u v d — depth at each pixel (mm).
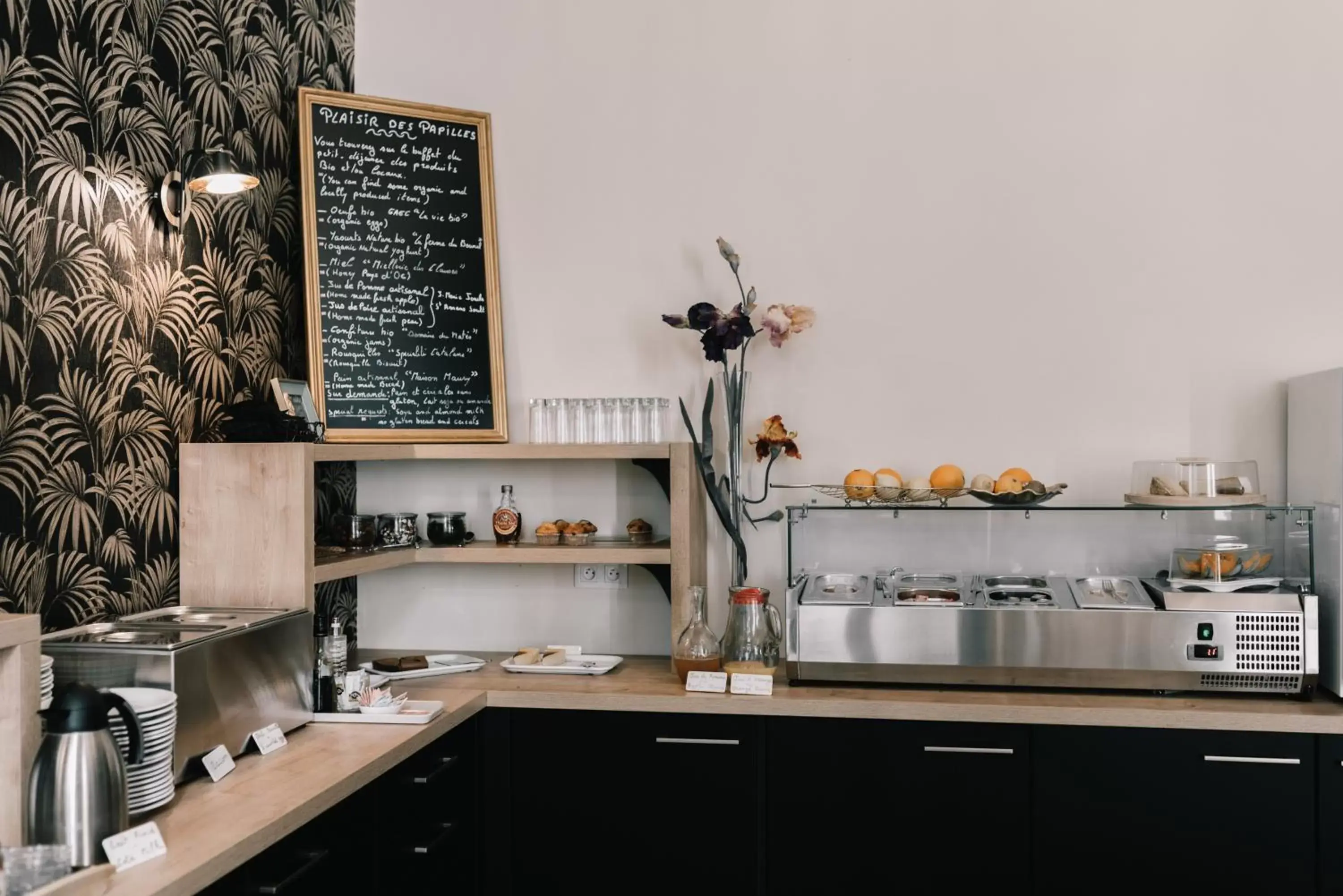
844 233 3217
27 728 1657
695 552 3062
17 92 2043
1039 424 3123
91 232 2242
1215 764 2572
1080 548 3035
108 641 2061
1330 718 2518
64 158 2166
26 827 1637
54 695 1738
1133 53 3096
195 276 2621
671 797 2781
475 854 2828
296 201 3109
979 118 3158
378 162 3150
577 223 3344
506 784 2848
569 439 3119
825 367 3217
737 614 2914
